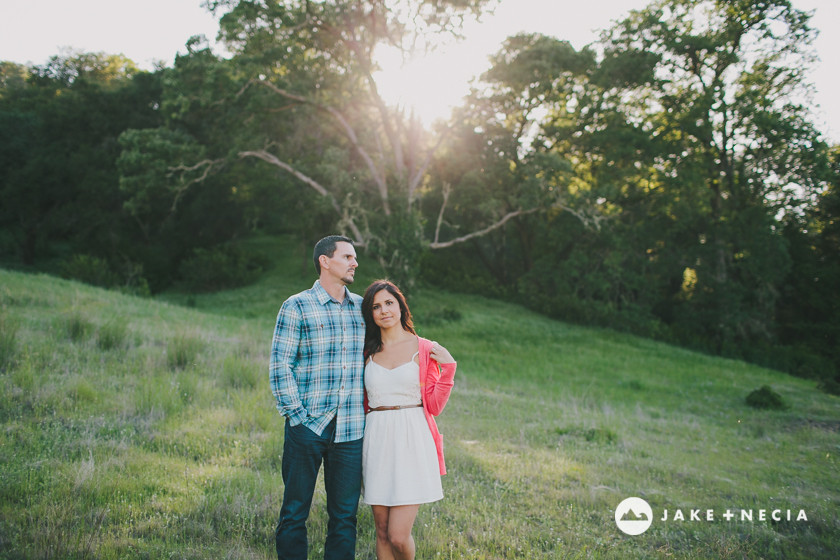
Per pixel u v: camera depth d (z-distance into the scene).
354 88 29.03
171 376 8.52
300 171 29.62
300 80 28.34
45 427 5.68
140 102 41.81
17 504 3.96
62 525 3.70
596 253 34.56
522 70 28.17
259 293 32.62
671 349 27.94
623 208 35.22
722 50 31.81
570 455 7.18
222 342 12.30
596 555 4.16
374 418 3.38
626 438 8.73
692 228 34.62
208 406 7.51
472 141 34.78
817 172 30.52
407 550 3.26
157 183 28.75
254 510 4.34
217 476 4.97
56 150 40.47
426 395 3.43
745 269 33.00
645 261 34.38
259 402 7.76
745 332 32.59
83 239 37.94
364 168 30.91
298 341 3.29
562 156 35.94
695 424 11.38
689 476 6.73
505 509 5.02
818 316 35.84
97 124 40.75
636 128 33.66
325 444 3.27
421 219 29.20
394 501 3.22
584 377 18.94
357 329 3.41
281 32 26.56
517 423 8.98
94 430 5.79
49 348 8.80
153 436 5.96
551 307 32.94
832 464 8.31
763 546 4.66
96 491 4.30
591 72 32.62
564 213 34.38
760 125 30.30
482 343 23.81
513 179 33.34
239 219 43.84
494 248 42.38
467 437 7.69
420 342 3.48
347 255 3.40
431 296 33.38
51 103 41.75
